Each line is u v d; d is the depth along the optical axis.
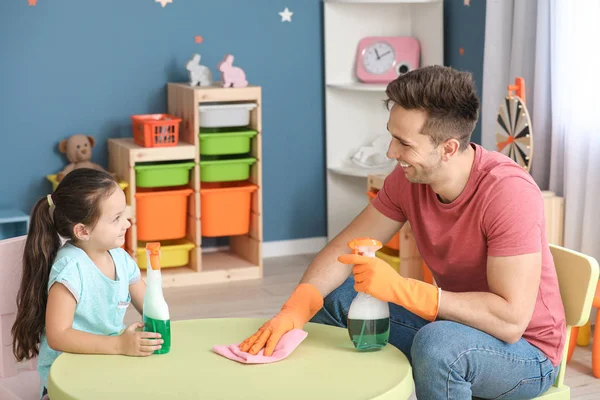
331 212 4.34
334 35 4.18
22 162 3.84
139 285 1.91
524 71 3.47
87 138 3.83
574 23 3.13
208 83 3.80
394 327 1.83
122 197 1.75
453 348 1.56
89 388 1.41
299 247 4.36
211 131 3.83
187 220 3.89
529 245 1.63
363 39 4.21
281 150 4.25
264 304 3.50
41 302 1.73
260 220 3.87
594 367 2.72
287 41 4.17
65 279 1.68
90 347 1.58
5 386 1.80
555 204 3.20
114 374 1.47
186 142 3.78
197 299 3.58
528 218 1.63
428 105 1.61
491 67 3.59
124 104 3.96
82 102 3.89
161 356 1.57
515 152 3.21
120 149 3.72
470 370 1.58
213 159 3.92
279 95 4.20
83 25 3.84
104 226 1.72
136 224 3.73
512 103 3.21
